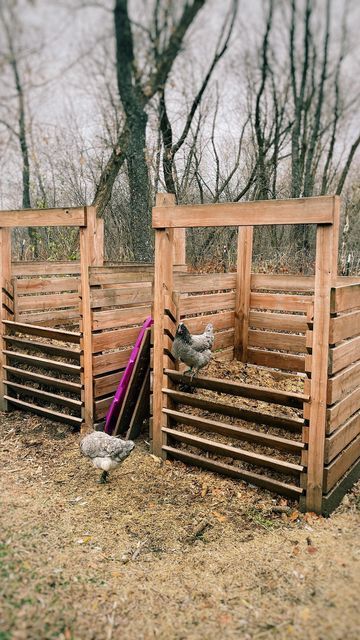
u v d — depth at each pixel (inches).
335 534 126.7
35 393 201.2
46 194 431.5
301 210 125.3
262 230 438.3
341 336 130.7
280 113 438.3
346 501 143.2
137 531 131.2
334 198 119.7
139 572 114.4
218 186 440.5
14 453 177.8
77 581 109.2
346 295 130.3
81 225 172.4
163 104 392.2
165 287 158.2
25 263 225.8
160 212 153.1
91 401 181.6
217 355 209.3
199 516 137.9
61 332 188.1
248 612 100.8
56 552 119.6
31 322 228.1
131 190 383.6
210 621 98.7
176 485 153.7
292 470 137.1
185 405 166.7
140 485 154.2
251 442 149.3
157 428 167.8
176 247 207.9
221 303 205.3
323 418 128.9
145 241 387.2
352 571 111.3
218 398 168.9
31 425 199.9
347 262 382.0
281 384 191.0
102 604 102.6
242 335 217.9
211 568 116.1
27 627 93.4
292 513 136.4
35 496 147.5
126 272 189.2
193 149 418.9
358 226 464.4
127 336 192.5
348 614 97.9
